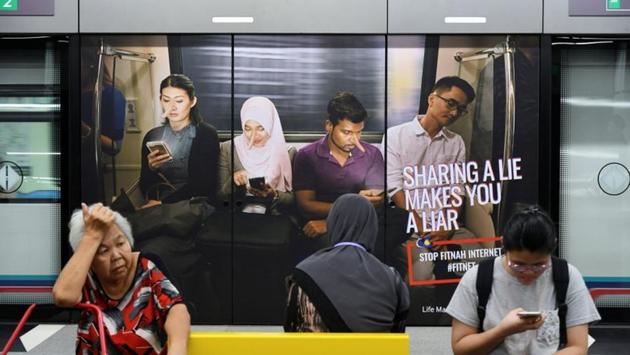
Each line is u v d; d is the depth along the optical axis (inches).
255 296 316.8
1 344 292.2
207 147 317.4
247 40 317.1
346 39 316.5
